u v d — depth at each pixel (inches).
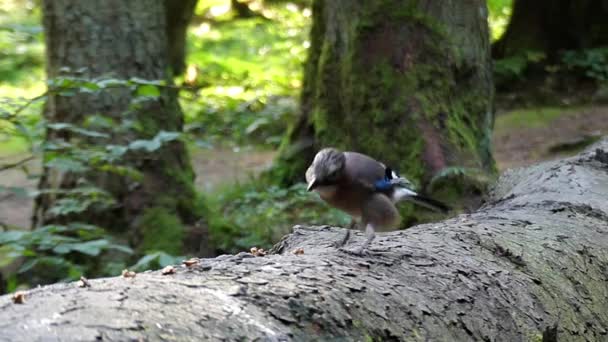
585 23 658.2
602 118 552.1
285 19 951.6
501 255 131.3
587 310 128.2
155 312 82.3
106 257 269.4
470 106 315.3
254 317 87.2
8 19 711.1
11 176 432.8
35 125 216.5
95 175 283.1
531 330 114.1
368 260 115.4
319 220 304.2
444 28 311.4
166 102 301.6
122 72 292.8
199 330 81.5
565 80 631.8
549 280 128.0
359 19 315.9
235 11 981.8
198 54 720.3
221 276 97.0
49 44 296.2
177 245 286.7
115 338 75.8
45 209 286.5
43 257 217.3
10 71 667.4
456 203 280.1
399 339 97.3
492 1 832.3
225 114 566.9
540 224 151.2
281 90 660.7
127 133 287.0
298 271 103.1
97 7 291.4
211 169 467.8
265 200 325.7
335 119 332.5
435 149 297.9
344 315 94.3
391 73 310.7
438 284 112.3
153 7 300.8
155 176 295.3
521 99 617.9
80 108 281.7
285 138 370.6
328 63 333.7
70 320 77.5
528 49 655.8
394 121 306.7
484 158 318.7
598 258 142.3
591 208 166.4
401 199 140.5
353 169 131.3
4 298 83.0
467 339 105.3
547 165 215.3
